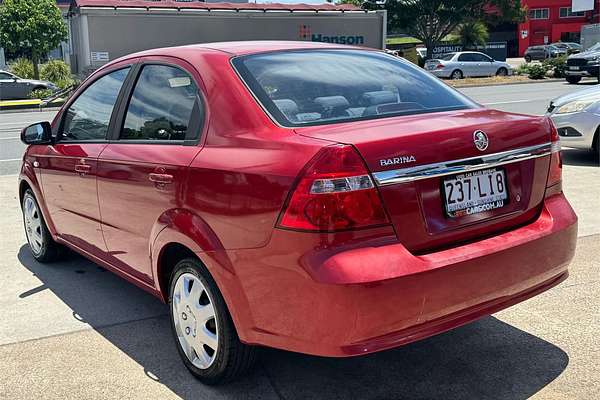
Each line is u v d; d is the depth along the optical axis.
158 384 3.33
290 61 3.57
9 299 4.58
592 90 9.04
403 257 2.67
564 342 3.67
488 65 33.44
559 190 3.43
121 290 4.73
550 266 3.22
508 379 3.29
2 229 6.48
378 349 2.65
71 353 3.70
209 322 3.20
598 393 3.13
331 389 3.24
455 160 2.87
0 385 3.34
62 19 32.94
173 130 3.49
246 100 3.16
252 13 21.34
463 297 2.84
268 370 3.44
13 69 30.09
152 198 3.44
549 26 67.81
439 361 3.50
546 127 3.35
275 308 2.76
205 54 3.56
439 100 3.56
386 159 2.68
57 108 21.97
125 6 19.88
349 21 23.20
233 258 2.90
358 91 3.43
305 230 2.60
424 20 49.22
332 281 2.54
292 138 2.86
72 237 4.66
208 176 3.03
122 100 4.02
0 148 12.36
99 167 3.95
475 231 2.99
